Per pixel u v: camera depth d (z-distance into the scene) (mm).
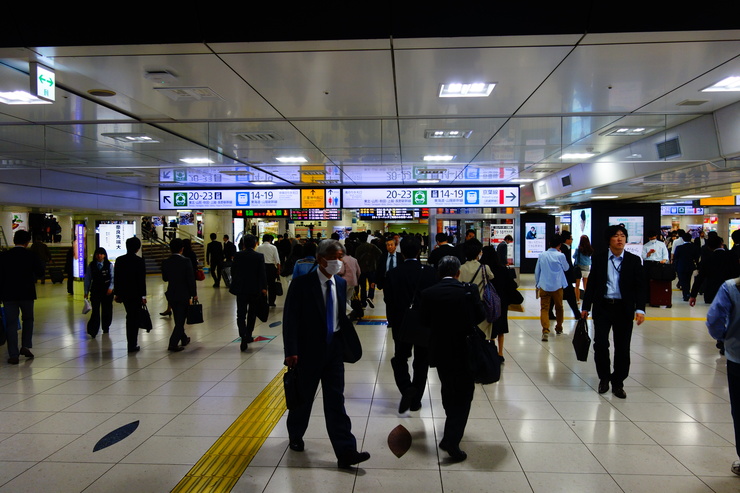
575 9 3848
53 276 15812
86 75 5059
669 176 9789
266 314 6910
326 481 3029
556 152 9773
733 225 27141
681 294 12711
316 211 16719
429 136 8383
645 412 4211
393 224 47594
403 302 4367
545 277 7176
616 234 4617
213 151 9633
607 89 5734
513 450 3467
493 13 3883
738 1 3750
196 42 4168
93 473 3143
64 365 5895
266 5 3873
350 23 3975
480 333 3416
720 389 4859
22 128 7707
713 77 5277
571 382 5094
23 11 3928
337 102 6277
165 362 6016
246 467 3219
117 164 10820
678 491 2906
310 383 3260
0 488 2953
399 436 3719
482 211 14164
